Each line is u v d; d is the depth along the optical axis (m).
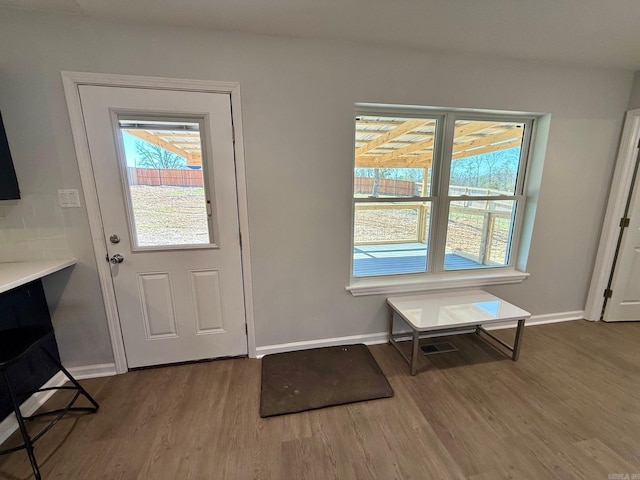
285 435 1.48
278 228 1.99
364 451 1.39
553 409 1.65
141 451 1.39
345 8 1.45
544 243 2.50
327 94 1.85
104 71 1.58
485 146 2.31
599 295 2.66
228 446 1.42
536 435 1.48
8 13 1.45
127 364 1.98
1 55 1.48
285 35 1.72
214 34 1.66
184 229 1.88
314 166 1.94
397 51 1.88
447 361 2.11
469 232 2.44
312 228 2.04
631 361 2.10
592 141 2.35
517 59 2.06
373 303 2.29
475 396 1.75
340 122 1.91
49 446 1.42
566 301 2.71
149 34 1.59
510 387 1.83
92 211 1.72
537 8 1.45
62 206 1.68
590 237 2.59
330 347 2.27
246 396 1.76
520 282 2.54
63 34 1.51
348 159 1.98
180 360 2.06
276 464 1.33
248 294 2.05
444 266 2.46
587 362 2.09
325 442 1.44
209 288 1.99
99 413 1.63
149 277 1.90
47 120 1.58
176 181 1.80
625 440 1.44
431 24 1.61
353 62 1.84
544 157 2.30
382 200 2.23
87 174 1.67
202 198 1.86
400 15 1.51
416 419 1.58
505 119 2.28
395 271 2.39
